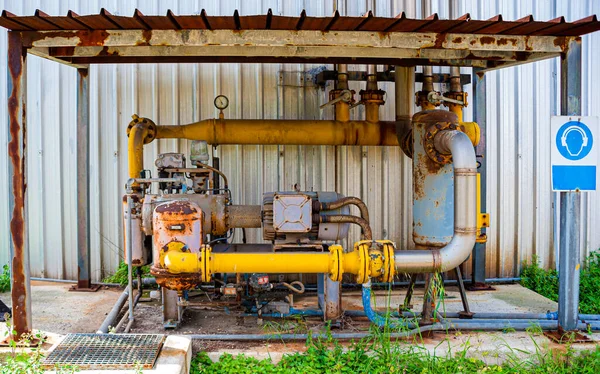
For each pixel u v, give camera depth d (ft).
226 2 22.61
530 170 24.50
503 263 24.48
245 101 23.04
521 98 24.26
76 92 23.36
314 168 23.29
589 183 16.15
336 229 17.72
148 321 18.20
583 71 25.16
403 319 17.24
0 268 23.99
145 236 18.43
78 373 12.53
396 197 23.63
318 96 23.25
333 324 17.49
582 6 24.41
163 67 22.90
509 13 23.85
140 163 20.02
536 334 16.84
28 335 14.93
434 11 23.35
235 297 18.75
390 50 17.35
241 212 18.56
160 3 22.61
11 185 15.03
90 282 22.35
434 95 20.06
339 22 14.17
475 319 18.21
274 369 14.46
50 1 22.82
